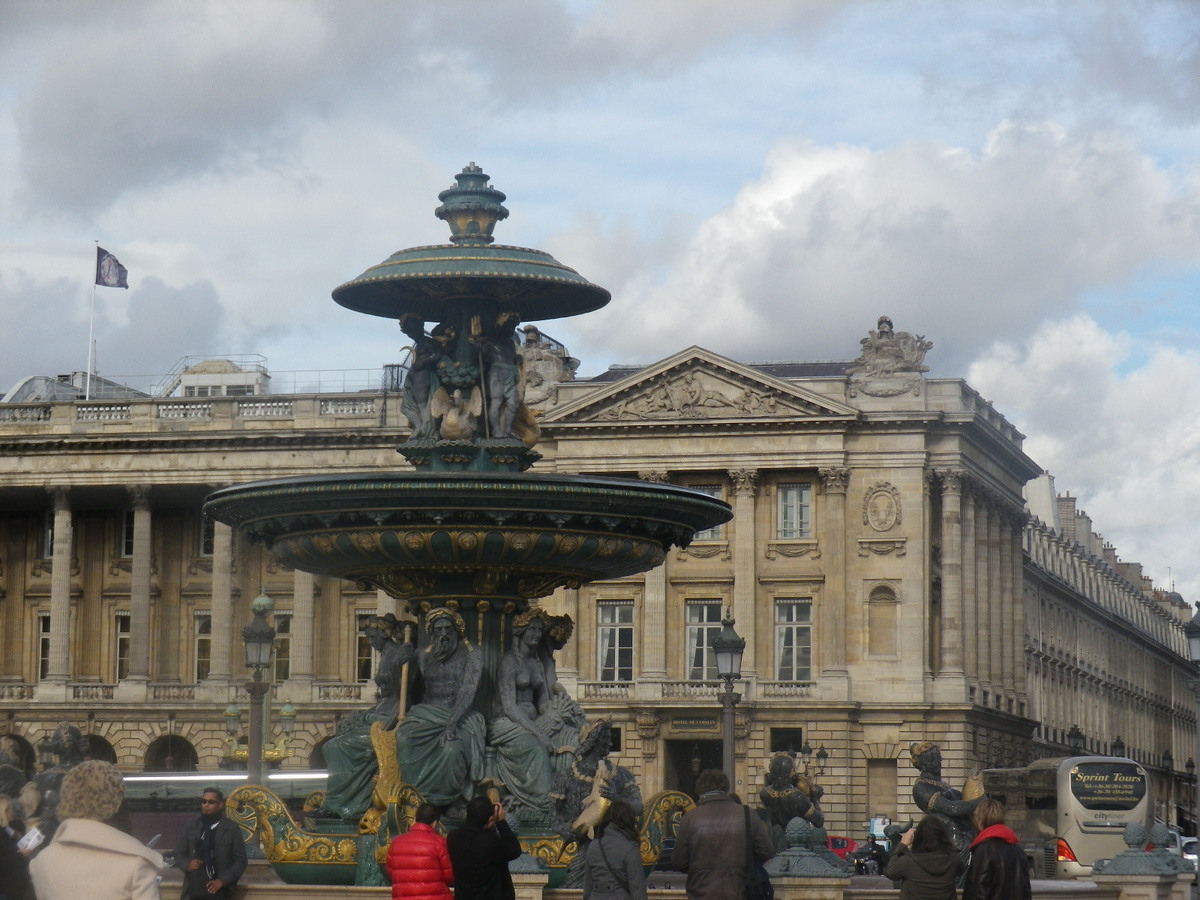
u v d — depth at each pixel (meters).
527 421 26.64
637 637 102.50
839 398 100.81
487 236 26.64
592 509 24.27
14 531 115.19
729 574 101.62
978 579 106.81
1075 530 182.38
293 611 109.19
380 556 24.64
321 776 62.31
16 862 14.40
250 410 109.25
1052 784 65.94
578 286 26.22
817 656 100.50
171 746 110.38
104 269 117.44
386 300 26.80
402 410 26.36
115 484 109.25
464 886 18.50
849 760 98.81
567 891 21.94
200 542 113.06
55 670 109.75
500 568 24.84
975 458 104.44
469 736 24.42
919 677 98.88
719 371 101.44
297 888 22.06
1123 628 177.12
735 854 18.78
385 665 24.86
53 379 123.56
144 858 12.30
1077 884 28.02
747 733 99.75
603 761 24.47
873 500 100.38
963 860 23.28
